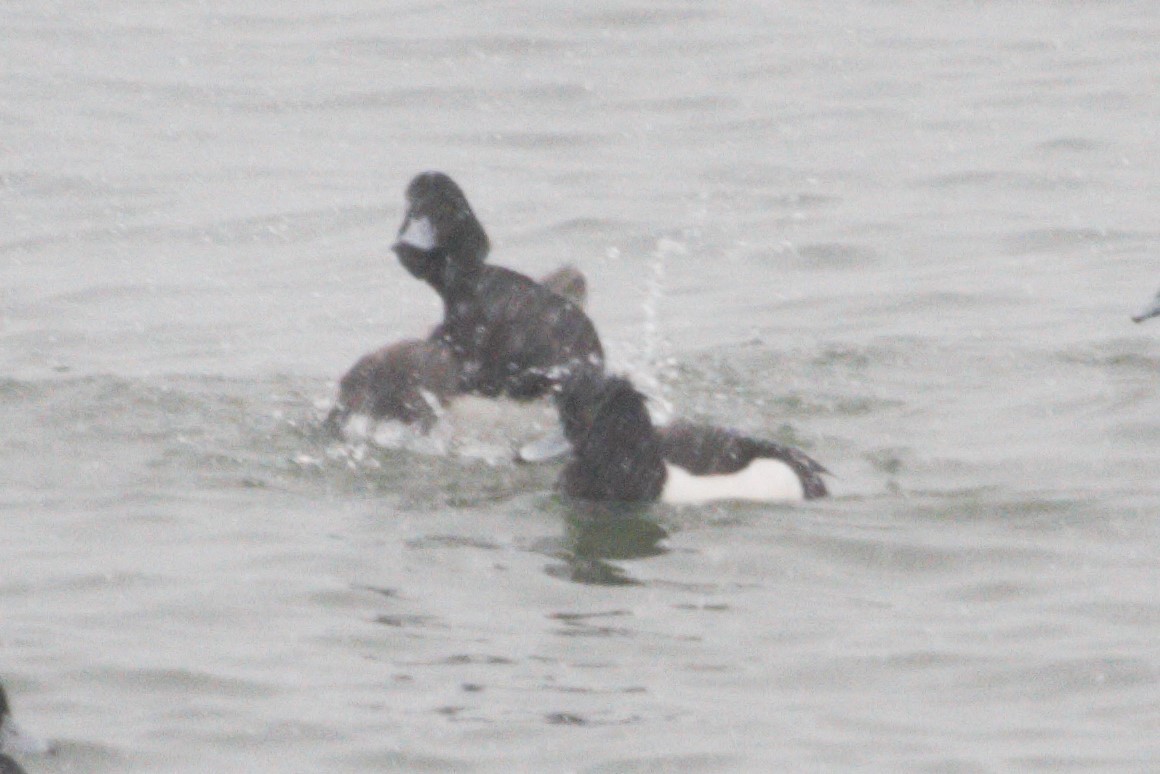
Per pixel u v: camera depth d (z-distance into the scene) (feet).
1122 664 37.50
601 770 33.94
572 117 82.43
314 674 37.45
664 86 85.76
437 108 83.82
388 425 49.85
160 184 75.51
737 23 94.27
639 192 73.67
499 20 94.79
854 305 62.08
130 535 44.42
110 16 97.04
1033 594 40.75
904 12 95.71
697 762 34.09
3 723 32.55
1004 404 52.21
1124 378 53.78
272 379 56.08
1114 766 33.73
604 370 46.39
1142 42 89.71
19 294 64.80
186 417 52.29
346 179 75.82
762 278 65.41
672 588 41.39
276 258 68.64
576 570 42.24
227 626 39.63
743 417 51.72
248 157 78.38
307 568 42.42
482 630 39.40
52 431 51.11
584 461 45.96
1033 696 36.42
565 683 37.01
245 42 92.73
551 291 50.75
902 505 45.47
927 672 37.40
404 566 42.52
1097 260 65.62
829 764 33.99
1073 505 45.21
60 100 84.84
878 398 53.06
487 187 74.59
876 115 81.41
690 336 59.77
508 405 49.73
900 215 70.74
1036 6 96.07
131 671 37.60
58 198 74.18
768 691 36.70
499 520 45.21
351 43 92.17
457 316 50.44
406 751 34.60
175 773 33.99
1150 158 75.51
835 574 41.98
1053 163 75.25
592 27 93.76
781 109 82.43
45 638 38.99
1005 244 67.51
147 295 64.90
